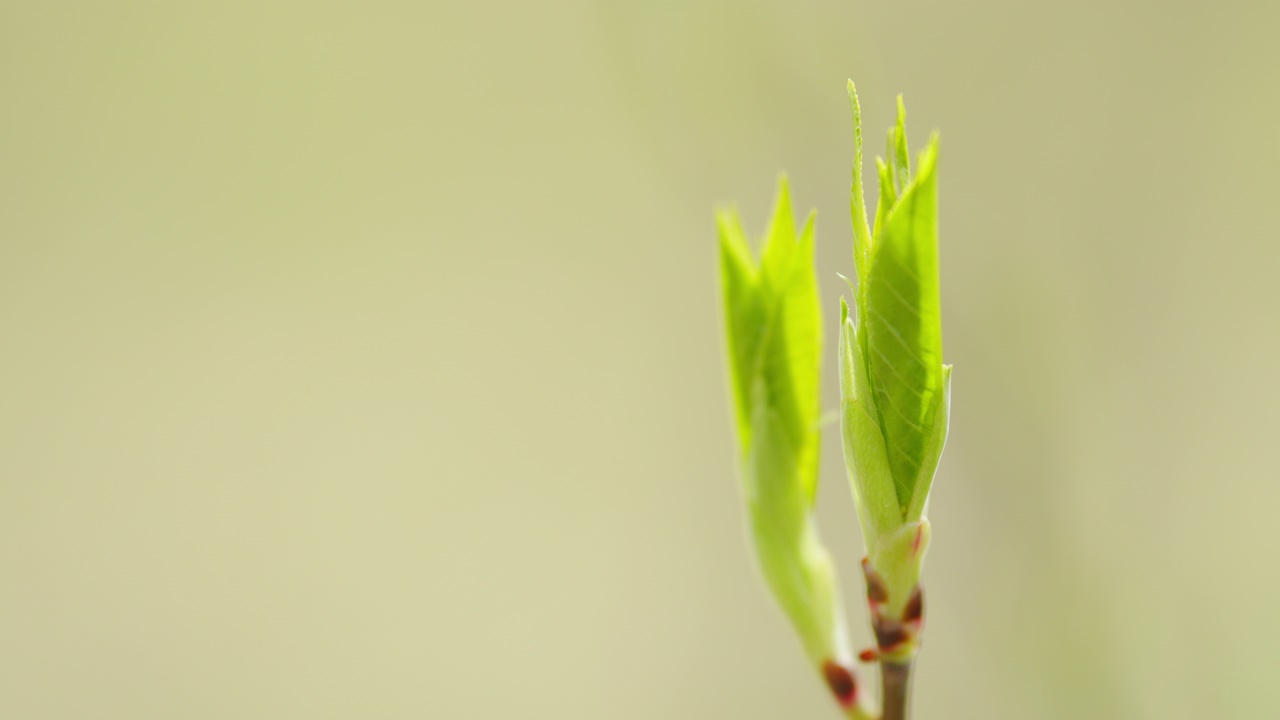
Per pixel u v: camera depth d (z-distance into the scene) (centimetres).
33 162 61
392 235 63
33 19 61
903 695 24
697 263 59
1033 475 36
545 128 60
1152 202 45
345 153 62
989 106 46
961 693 45
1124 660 36
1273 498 43
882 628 23
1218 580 42
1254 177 45
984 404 36
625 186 59
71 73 62
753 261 25
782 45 37
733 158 38
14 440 59
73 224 62
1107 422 42
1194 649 39
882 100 46
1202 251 45
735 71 37
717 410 58
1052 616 34
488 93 60
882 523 23
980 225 44
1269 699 40
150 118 62
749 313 25
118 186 62
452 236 62
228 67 62
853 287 23
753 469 25
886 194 23
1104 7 46
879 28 47
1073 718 34
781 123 37
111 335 61
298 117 62
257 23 62
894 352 23
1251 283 45
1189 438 43
